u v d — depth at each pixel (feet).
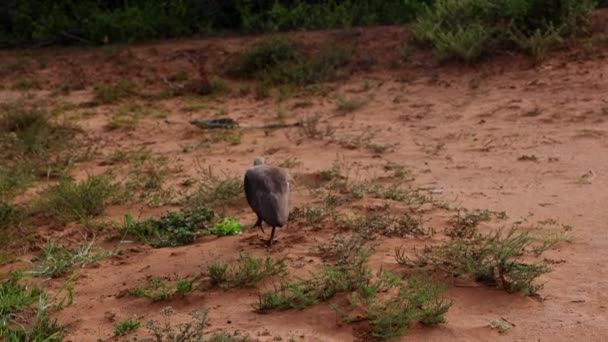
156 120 69.77
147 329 26.55
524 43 75.25
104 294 30.17
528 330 25.38
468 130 59.26
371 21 93.86
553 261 31.01
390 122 63.93
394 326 25.55
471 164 49.90
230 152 56.39
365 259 30.42
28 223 39.91
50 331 26.71
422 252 32.07
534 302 27.35
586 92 65.36
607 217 36.91
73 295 30.27
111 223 39.04
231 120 66.74
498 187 44.09
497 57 76.48
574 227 35.68
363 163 51.44
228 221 36.45
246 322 26.61
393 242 33.71
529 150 52.29
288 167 50.72
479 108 65.36
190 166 52.34
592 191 41.96
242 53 86.58
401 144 56.59
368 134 60.13
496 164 49.49
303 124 64.39
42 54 95.61
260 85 79.61
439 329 25.61
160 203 42.70
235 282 29.55
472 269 28.96
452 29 80.84
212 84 80.69
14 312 28.55
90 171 51.98
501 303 27.37
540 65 73.36
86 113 72.95
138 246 35.65
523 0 79.00
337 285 28.14
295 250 33.06
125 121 68.39
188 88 80.69
